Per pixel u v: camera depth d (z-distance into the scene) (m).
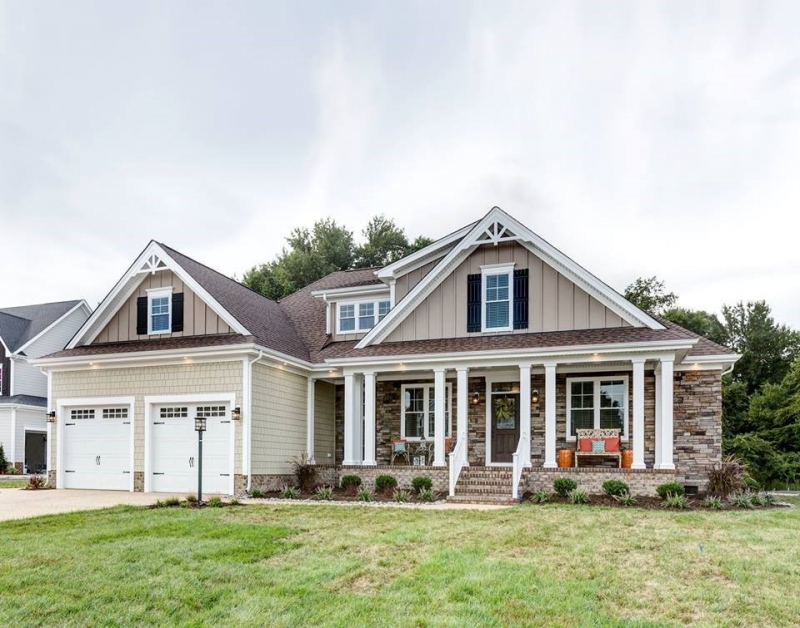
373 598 6.16
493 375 18.03
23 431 30.06
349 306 20.88
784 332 40.78
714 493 14.01
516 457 13.85
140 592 6.26
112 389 17.23
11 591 6.27
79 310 35.25
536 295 16.83
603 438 15.93
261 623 5.48
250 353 15.80
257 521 10.39
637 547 8.30
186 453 16.31
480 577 6.80
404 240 45.91
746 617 5.73
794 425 30.80
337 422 20.55
